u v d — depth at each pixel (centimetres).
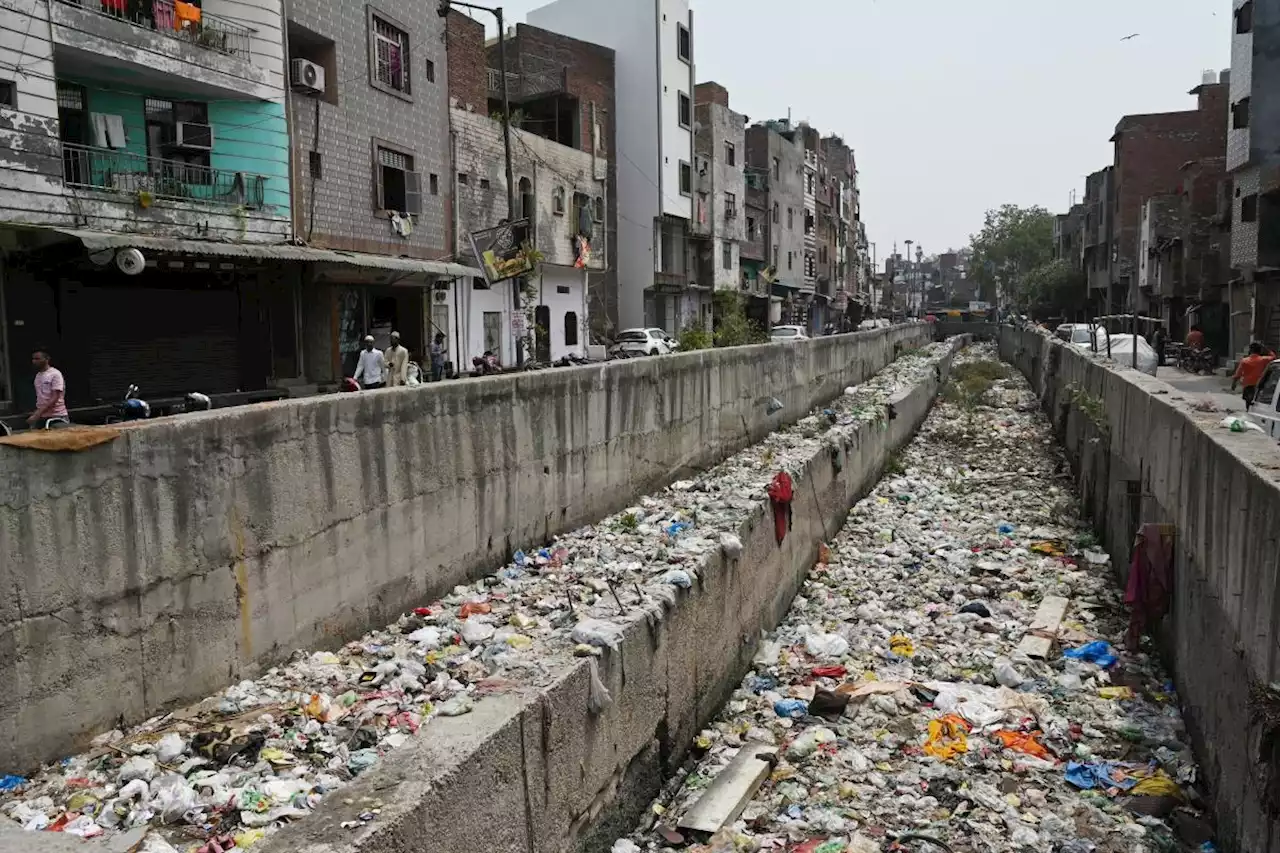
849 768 716
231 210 2044
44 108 1672
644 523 1054
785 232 6194
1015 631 1007
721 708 853
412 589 759
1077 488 1722
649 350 3534
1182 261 4456
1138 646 934
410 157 2691
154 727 523
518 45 3794
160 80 1934
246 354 2178
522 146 3303
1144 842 605
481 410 855
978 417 2766
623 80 4341
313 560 651
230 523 580
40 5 1648
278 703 567
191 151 2069
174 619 543
